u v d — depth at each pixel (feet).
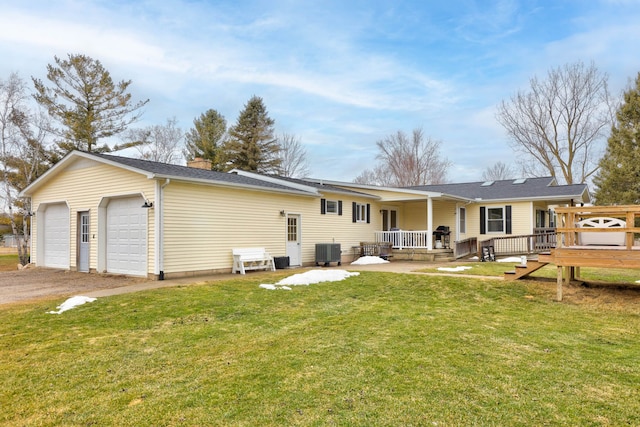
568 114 93.97
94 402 11.73
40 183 47.37
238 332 19.02
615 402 11.37
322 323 20.58
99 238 40.45
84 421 10.62
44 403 11.72
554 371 13.75
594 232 26.21
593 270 39.32
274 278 35.19
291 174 136.46
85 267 42.37
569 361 14.78
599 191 91.09
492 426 10.05
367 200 62.85
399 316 22.11
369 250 58.90
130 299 25.49
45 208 48.60
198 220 37.99
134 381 13.25
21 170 70.85
